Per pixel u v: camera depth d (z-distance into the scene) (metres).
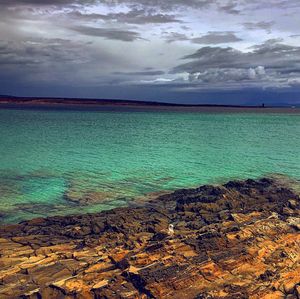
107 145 77.44
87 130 112.38
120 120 167.88
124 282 18.73
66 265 20.75
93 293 18.02
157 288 17.94
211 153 67.62
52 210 32.50
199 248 21.64
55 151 67.25
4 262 21.03
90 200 35.69
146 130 115.88
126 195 37.59
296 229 25.09
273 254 21.48
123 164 55.19
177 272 19.00
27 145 74.50
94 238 24.61
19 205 33.66
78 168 51.41
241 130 119.88
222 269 19.73
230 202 31.88
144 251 21.62
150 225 26.86
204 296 17.45
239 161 59.12
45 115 190.75
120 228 26.16
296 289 18.03
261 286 18.45
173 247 21.62
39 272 20.00
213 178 46.47
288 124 151.62
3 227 26.97
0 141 79.62
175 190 39.59
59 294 18.05
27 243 23.88
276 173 49.84
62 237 25.27
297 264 20.77
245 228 24.39
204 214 29.69
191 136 98.75
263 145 79.75
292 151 70.56
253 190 36.16
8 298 17.72
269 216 27.69
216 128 127.75
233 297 17.45
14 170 49.12
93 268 20.17
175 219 29.23
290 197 34.50
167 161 58.44
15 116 172.75
